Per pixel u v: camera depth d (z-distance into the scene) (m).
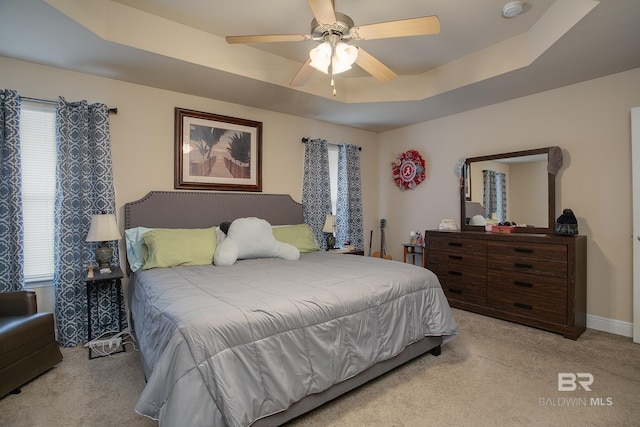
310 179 4.29
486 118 3.89
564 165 3.28
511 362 2.42
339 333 1.84
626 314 2.93
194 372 1.33
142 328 2.01
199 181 3.49
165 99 3.32
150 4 2.38
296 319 1.67
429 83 3.54
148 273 2.47
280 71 3.22
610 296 3.01
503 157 3.67
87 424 1.72
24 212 2.72
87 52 2.51
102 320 2.92
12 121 2.53
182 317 1.49
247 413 1.38
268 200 3.92
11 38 2.30
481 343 2.75
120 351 2.61
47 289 2.79
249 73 3.00
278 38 2.10
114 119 3.04
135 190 3.15
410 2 2.31
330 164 4.72
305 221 4.28
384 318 2.10
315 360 1.71
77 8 2.11
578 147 3.19
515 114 3.63
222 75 2.96
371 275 2.34
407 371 2.29
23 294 2.29
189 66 2.76
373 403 1.91
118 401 1.93
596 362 2.41
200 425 1.28
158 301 1.80
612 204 3.00
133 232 2.96
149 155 3.22
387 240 5.13
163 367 1.36
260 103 3.76
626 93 2.91
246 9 2.43
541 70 2.87
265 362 1.52
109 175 2.95
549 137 3.38
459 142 4.18
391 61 3.30
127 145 3.11
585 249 3.09
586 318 3.14
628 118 2.90
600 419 1.76
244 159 3.80
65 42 2.36
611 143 3.00
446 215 4.35
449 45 2.97
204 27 2.69
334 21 1.88
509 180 3.62
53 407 1.86
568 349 2.63
